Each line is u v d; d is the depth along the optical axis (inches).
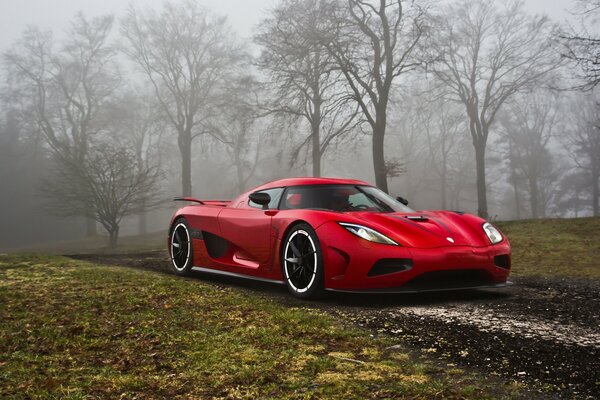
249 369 91.7
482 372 92.1
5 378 87.8
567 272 259.9
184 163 1425.9
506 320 133.3
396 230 162.9
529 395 80.8
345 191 191.3
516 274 251.8
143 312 134.4
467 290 185.6
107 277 189.0
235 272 198.4
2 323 122.8
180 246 225.0
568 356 101.9
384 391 80.9
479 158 1285.7
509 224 447.8
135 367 94.0
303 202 186.4
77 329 117.3
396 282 154.7
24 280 182.9
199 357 99.0
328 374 89.2
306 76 889.5
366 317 137.3
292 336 114.2
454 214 184.9
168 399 79.3
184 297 153.3
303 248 170.4
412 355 102.5
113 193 970.7
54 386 84.1
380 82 852.0
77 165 1089.4
